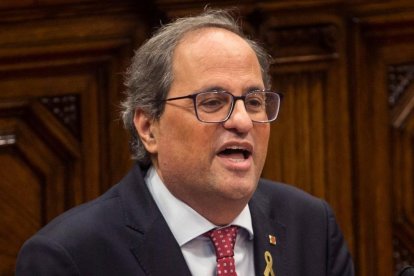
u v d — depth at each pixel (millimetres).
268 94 4938
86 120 7590
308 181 7941
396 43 8109
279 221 5410
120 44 7570
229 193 4770
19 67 7387
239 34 4980
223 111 4773
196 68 4785
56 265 4887
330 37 7863
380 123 8117
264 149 4879
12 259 7559
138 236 5012
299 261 5352
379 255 8188
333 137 7957
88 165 7621
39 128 7516
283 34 7789
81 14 7465
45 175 7570
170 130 4863
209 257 5039
